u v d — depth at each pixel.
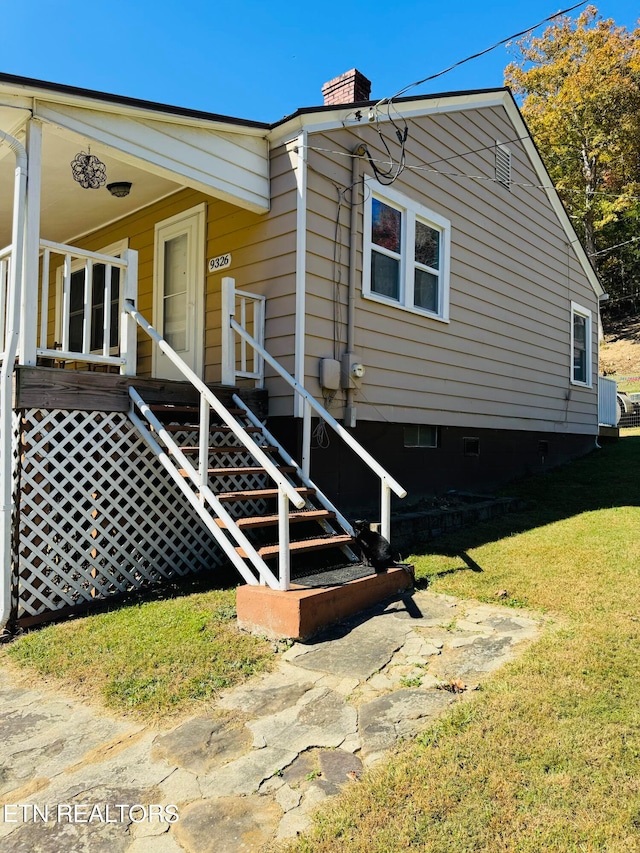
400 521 5.64
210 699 2.81
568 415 11.52
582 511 7.32
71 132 4.51
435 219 7.65
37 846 1.87
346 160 6.27
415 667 3.10
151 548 4.77
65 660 3.27
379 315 6.67
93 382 4.52
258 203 5.91
